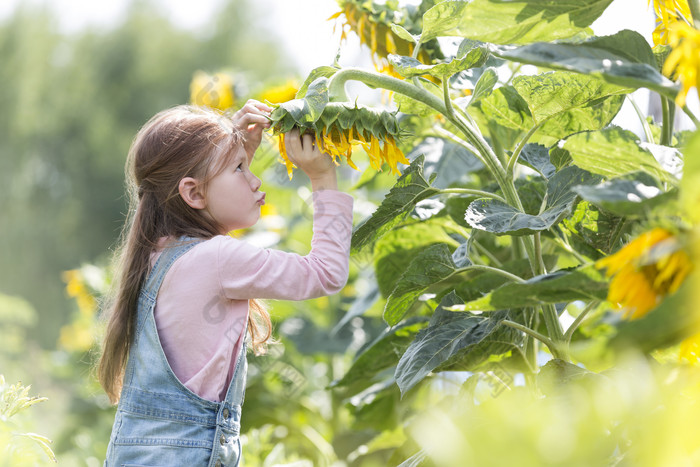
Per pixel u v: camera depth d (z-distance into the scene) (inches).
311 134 46.3
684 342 31.2
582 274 32.1
